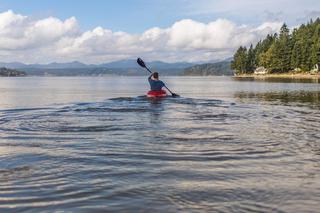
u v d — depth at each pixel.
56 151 8.87
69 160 7.93
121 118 15.23
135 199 5.51
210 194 5.73
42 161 7.83
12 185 6.17
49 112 17.70
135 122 14.06
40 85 73.06
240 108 20.19
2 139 10.55
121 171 7.04
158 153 8.67
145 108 18.94
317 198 5.57
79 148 9.23
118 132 11.76
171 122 14.12
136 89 53.69
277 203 5.35
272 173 6.99
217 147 9.40
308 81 81.12
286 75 137.75
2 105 23.81
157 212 5.02
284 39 140.75
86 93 41.88
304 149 9.23
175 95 24.69
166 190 5.92
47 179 6.51
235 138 10.73
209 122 14.25
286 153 8.75
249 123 14.11
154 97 24.08
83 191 5.87
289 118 15.88
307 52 129.62
